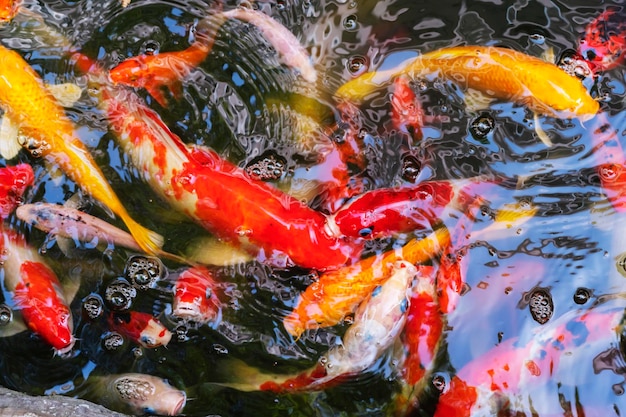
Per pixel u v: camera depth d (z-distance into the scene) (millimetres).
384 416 2271
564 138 2461
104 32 2559
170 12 2584
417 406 2270
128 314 2346
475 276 2354
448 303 2328
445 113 2490
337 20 2590
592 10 2582
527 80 2457
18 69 2469
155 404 2270
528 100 2475
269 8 2592
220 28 2574
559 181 2424
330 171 2436
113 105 2477
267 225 2348
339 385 2299
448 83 2512
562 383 2270
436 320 2316
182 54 2527
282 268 2375
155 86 2502
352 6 2598
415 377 2289
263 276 2373
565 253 2369
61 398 2236
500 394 2258
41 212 2389
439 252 2365
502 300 2334
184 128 2473
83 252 2389
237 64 2539
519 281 2350
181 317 2344
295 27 2582
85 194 2426
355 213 2355
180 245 2396
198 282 2361
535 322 2318
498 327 2314
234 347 2332
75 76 2510
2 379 2297
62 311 2316
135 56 2537
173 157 2398
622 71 2510
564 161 2441
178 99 2496
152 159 2416
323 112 2496
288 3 2598
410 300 2314
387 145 2463
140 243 2395
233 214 2369
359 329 2287
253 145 2463
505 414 2246
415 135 2473
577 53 2533
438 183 2422
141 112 2467
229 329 2342
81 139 2447
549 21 2574
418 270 2346
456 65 2504
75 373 2307
